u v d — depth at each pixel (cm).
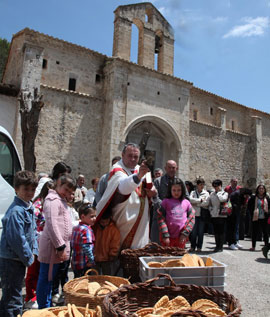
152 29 1609
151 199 401
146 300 240
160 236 438
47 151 1245
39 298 323
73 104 1348
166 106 1534
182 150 1556
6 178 490
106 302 201
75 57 1418
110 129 1334
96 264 389
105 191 359
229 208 761
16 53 1336
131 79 1430
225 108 2083
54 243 322
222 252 757
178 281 259
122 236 366
